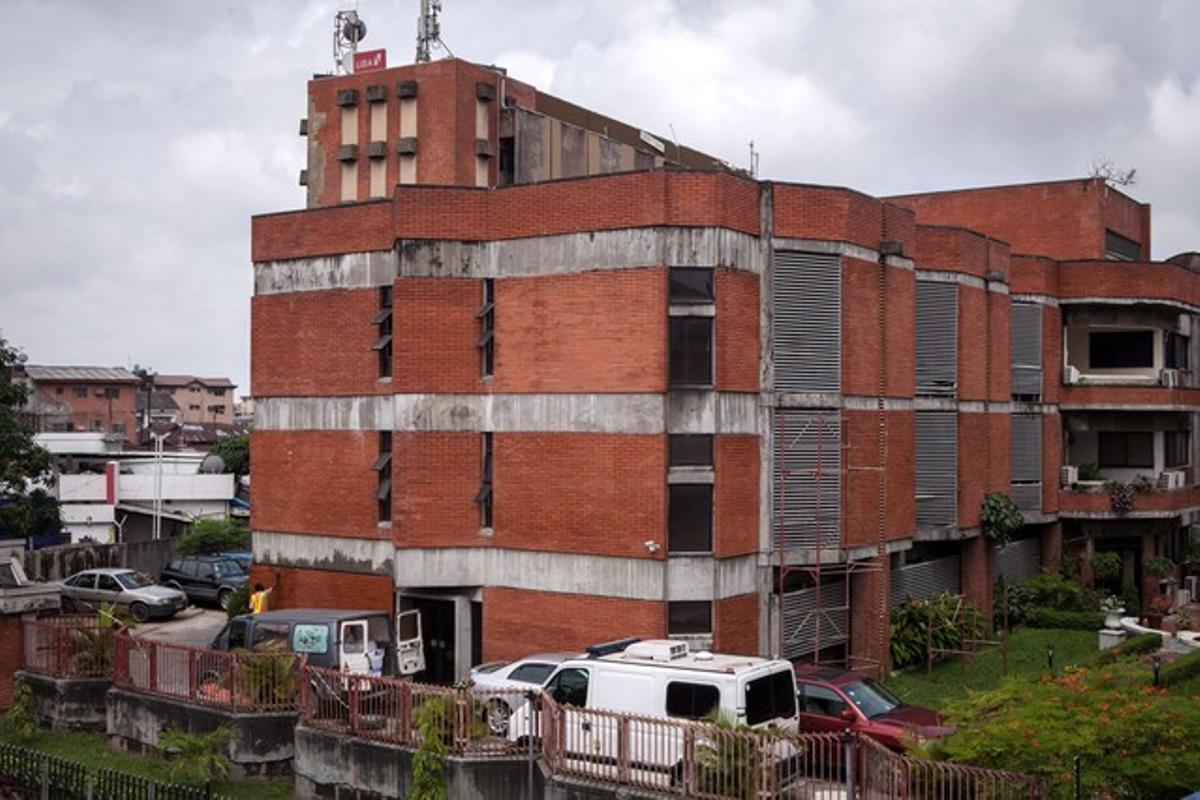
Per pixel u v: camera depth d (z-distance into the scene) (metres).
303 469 32.25
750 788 16.36
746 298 27.80
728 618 27.25
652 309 26.78
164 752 23.94
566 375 27.89
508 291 28.72
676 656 19.88
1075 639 35.91
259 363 33.22
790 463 28.78
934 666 32.09
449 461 29.00
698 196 26.86
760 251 28.38
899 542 31.78
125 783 19.19
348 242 31.34
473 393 29.11
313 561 31.98
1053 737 16.08
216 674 23.70
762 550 28.34
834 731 20.84
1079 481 42.88
